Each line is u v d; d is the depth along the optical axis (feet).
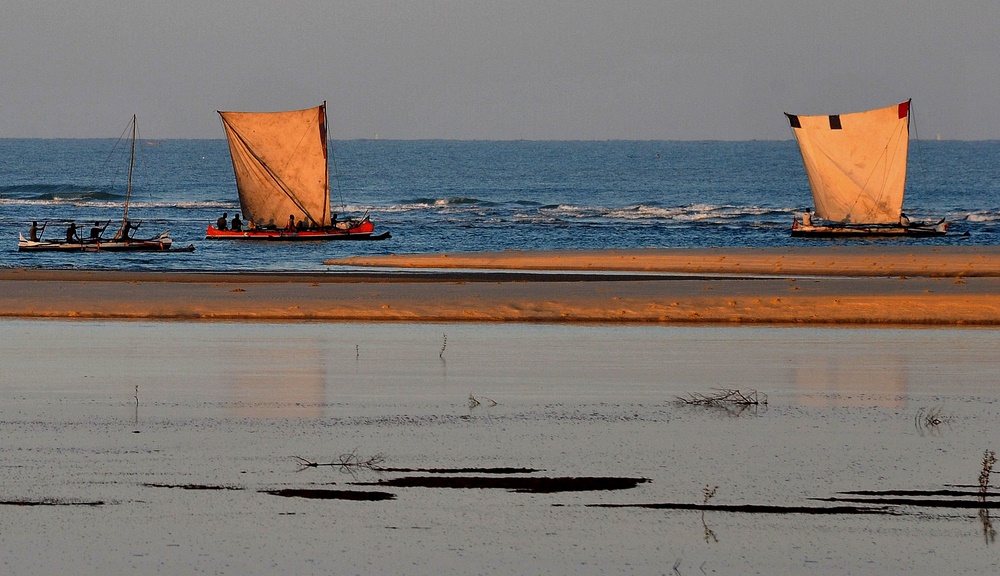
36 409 233.35
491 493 178.91
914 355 307.37
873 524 166.91
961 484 184.65
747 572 150.20
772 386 262.67
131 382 263.29
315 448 203.21
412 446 204.95
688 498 177.37
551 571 150.00
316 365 288.10
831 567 151.94
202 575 147.74
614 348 318.65
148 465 191.42
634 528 164.86
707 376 275.18
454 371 280.10
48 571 148.46
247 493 177.88
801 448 206.28
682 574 149.59
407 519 167.53
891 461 197.57
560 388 258.57
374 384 262.06
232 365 287.48
